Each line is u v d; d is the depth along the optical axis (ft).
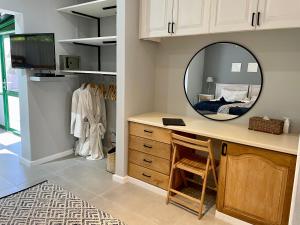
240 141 6.70
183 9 7.92
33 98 10.49
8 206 7.77
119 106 9.21
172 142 7.82
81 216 7.39
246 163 6.74
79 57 11.41
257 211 6.74
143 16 8.87
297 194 5.20
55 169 10.59
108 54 11.87
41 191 8.72
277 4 6.31
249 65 8.14
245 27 6.87
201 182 9.11
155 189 8.87
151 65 10.11
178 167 7.84
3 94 16.22
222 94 8.80
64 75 10.86
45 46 9.62
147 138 8.81
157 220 7.33
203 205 8.15
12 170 10.36
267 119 7.48
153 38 9.27
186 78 9.59
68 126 12.14
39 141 10.98
